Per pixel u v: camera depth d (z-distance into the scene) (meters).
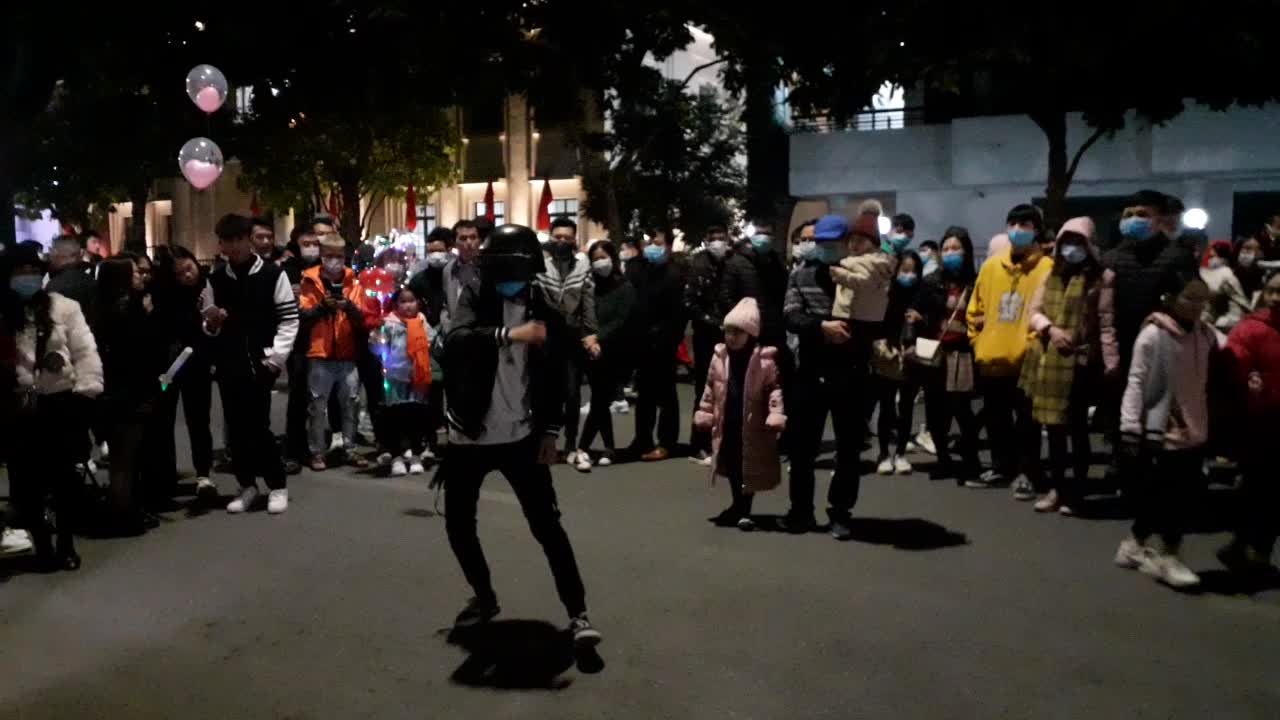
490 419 4.62
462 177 28.98
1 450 5.92
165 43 16.78
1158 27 15.63
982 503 7.69
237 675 4.46
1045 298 7.19
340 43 17.75
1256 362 5.75
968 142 21.64
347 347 8.97
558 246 9.02
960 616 5.14
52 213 27.88
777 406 6.74
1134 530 5.96
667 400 9.79
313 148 22.42
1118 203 21.64
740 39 17.27
